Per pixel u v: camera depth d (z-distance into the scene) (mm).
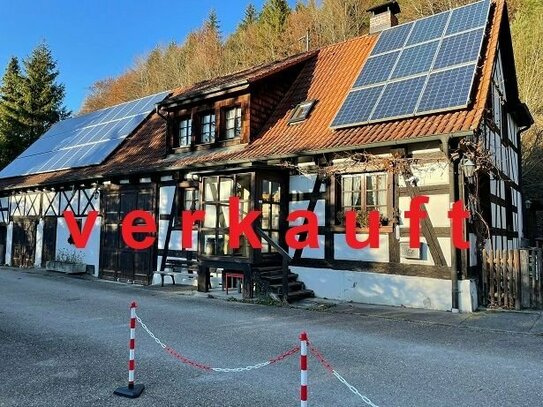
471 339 7066
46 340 6965
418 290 9680
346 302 10484
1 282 14430
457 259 9250
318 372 5496
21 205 21344
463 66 10367
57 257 18484
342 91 12914
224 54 42156
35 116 36625
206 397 4707
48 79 37500
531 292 9359
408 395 4742
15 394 4801
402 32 13195
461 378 5250
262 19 41344
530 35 25734
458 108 9406
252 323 8242
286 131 12625
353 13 35062
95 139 19938
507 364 5777
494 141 12000
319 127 11922
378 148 10266
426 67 11094
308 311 9445
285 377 5320
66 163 19078
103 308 9781
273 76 14008
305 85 14258
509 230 14031
